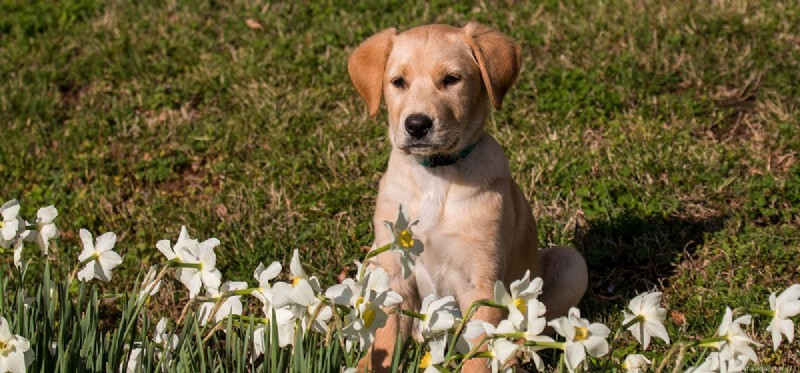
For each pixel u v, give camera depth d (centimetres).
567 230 510
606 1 729
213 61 695
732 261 479
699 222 511
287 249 507
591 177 554
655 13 706
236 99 649
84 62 699
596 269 495
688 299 453
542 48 680
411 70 407
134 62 694
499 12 728
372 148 592
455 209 399
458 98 404
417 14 732
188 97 660
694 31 680
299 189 559
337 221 529
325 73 665
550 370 406
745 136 586
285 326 289
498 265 404
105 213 546
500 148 420
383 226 405
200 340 287
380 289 267
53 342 319
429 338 269
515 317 253
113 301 464
